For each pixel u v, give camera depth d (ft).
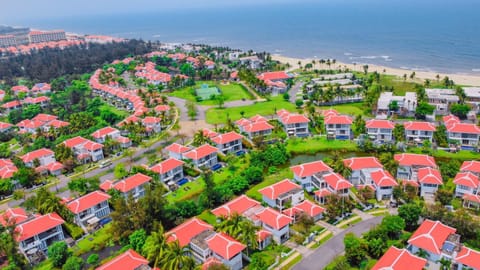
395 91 610.24
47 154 407.23
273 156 380.58
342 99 572.92
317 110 538.88
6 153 442.09
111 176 376.27
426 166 321.52
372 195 300.40
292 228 268.62
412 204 264.93
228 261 222.89
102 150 428.56
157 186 315.99
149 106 586.86
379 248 227.81
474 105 497.87
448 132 399.65
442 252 220.43
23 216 284.00
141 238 244.42
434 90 552.41
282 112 488.85
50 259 250.57
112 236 265.54
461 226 241.96
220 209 277.03
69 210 285.84
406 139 412.98
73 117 522.06
